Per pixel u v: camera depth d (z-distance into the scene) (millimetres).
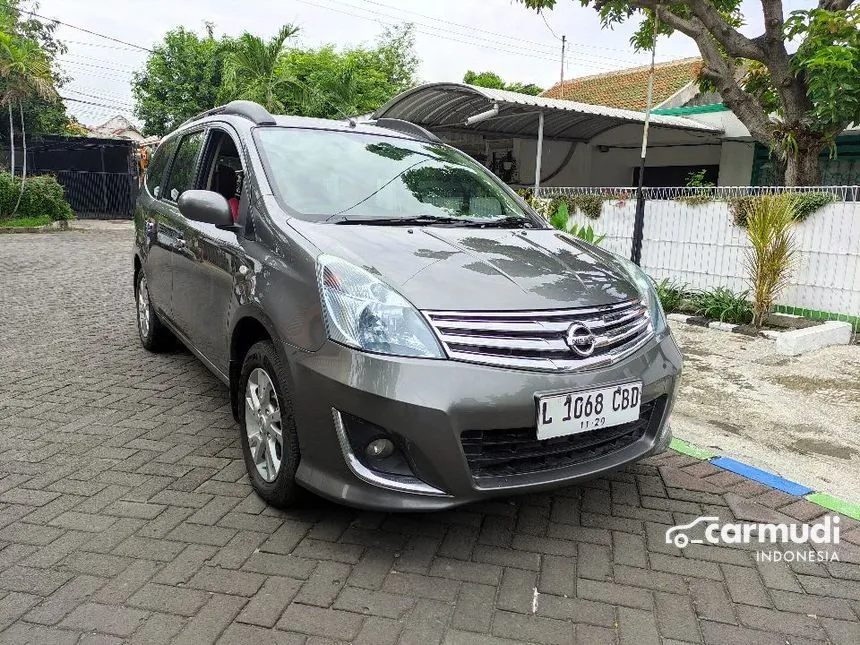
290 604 2424
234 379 3422
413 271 2748
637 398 2816
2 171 19859
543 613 2432
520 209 4078
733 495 3375
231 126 3973
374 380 2480
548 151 15156
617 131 14406
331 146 3855
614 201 8984
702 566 2758
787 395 5137
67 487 3246
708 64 9297
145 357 5488
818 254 7238
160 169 5254
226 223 3385
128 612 2350
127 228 20859
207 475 3404
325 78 20625
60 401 4430
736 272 7902
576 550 2854
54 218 19750
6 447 3688
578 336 2678
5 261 11516
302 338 2697
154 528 2895
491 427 2508
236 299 3232
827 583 2662
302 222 3129
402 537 2895
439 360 2504
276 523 2961
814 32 8062
